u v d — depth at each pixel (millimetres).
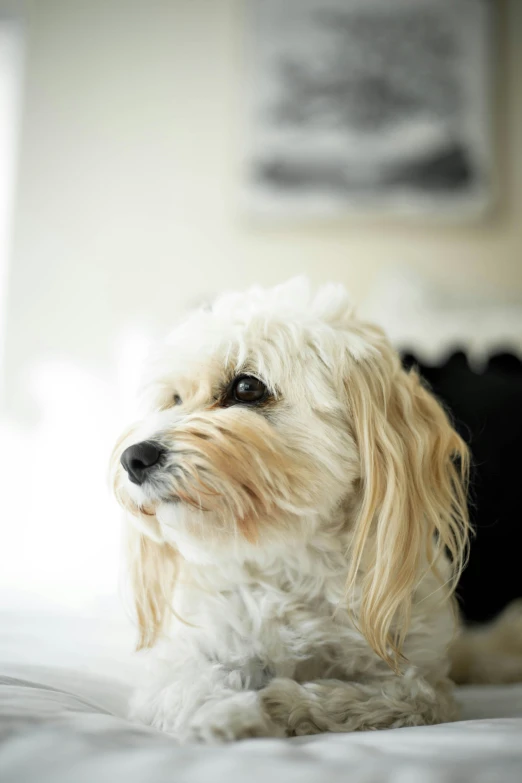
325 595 1118
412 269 3186
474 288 3145
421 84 3436
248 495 1085
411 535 1096
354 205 3371
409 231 3369
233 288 3387
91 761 583
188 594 1155
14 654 1162
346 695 959
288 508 1100
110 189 3504
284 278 3367
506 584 1782
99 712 905
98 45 3600
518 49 3467
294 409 1170
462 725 822
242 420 1119
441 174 3373
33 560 2119
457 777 561
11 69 3699
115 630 1501
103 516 2152
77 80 3582
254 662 1080
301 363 1182
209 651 1099
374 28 3488
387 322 2637
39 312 3441
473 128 3395
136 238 3465
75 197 3508
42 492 2258
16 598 1888
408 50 3461
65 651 1239
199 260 3426
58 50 3605
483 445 1792
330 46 3490
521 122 3418
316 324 1240
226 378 1219
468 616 1809
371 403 1159
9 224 3512
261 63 3508
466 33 3463
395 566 1062
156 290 3428
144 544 1258
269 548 1109
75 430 2373
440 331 2473
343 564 1125
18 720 683
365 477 1140
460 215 3340
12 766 571
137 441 1131
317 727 896
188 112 3525
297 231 3400
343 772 571
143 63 3578
